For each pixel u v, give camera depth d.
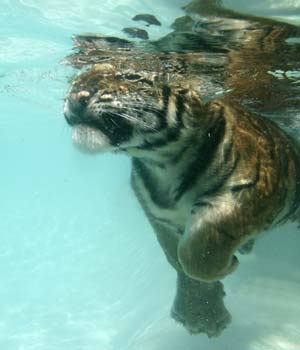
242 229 0.90
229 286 1.73
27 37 1.88
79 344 1.75
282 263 1.88
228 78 1.64
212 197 0.91
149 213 1.07
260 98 1.80
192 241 0.90
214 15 1.20
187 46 1.44
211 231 0.89
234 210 0.89
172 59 1.54
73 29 1.60
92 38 1.60
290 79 1.65
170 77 0.95
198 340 1.39
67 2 1.48
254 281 1.75
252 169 0.92
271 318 1.47
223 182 0.91
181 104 0.91
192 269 0.91
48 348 1.75
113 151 0.92
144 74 0.90
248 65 1.54
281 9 1.11
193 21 1.27
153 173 0.98
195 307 1.18
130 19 1.38
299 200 1.13
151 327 1.61
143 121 0.87
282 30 1.24
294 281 1.73
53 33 1.71
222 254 0.89
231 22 1.23
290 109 1.89
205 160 0.92
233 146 0.93
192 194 0.94
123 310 1.95
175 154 0.93
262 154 0.96
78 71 2.03
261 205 0.91
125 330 1.77
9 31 1.85
